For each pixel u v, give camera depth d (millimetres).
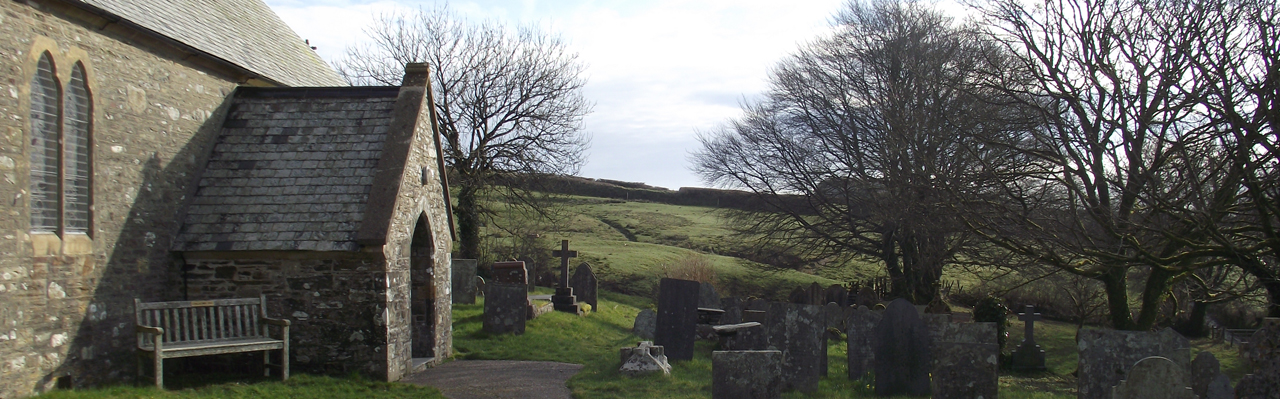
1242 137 11562
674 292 13641
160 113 11273
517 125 32719
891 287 29547
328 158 12164
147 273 10828
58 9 9477
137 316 9773
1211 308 27750
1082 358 10328
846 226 29797
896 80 26656
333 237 11156
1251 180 11445
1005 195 15852
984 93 17562
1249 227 12609
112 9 10391
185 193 11719
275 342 10727
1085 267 15133
